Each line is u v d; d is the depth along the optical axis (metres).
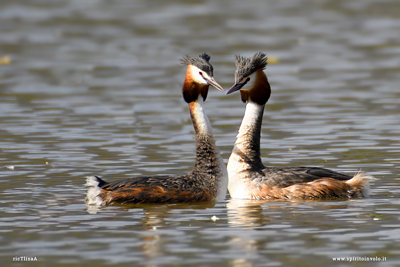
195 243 9.88
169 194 12.34
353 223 10.80
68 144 17.55
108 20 42.91
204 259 9.18
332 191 12.64
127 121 20.83
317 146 17.08
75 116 21.56
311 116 21.11
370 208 11.78
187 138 18.34
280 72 29.81
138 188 12.27
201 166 12.90
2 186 13.41
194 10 45.72
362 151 16.39
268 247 9.65
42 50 35.50
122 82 28.02
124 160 15.77
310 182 12.78
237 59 13.77
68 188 13.29
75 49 35.84
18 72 30.20
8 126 19.92
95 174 14.42
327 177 12.93
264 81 13.52
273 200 12.79
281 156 16.11
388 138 17.78
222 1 48.56
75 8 46.38
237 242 9.89
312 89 25.95
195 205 12.30
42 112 22.17
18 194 12.80
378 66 30.58
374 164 15.09
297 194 12.73
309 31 39.50
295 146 17.16
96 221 11.08
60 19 43.16
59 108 22.89
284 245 9.73
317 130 19.06
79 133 19.00
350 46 35.56
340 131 18.83
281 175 13.04
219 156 13.02
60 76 29.36
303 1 48.25
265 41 36.97
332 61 32.06
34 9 45.91
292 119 20.75
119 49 35.75
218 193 12.88
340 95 24.62
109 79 28.69
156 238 10.12
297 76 28.80
